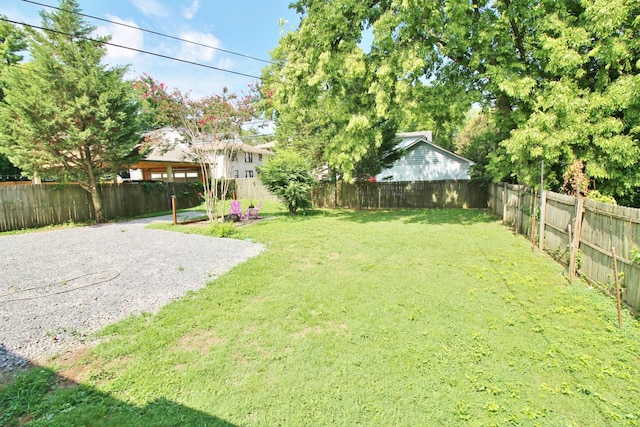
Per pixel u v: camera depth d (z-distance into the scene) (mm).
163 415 2234
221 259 6332
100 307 4066
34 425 2135
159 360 2896
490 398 2361
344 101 11312
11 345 3148
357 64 9930
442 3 8883
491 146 20312
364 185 16938
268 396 2418
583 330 3342
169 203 16125
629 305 3773
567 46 7125
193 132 10602
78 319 3729
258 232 9328
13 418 2209
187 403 2355
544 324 3471
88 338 3297
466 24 8844
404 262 5957
